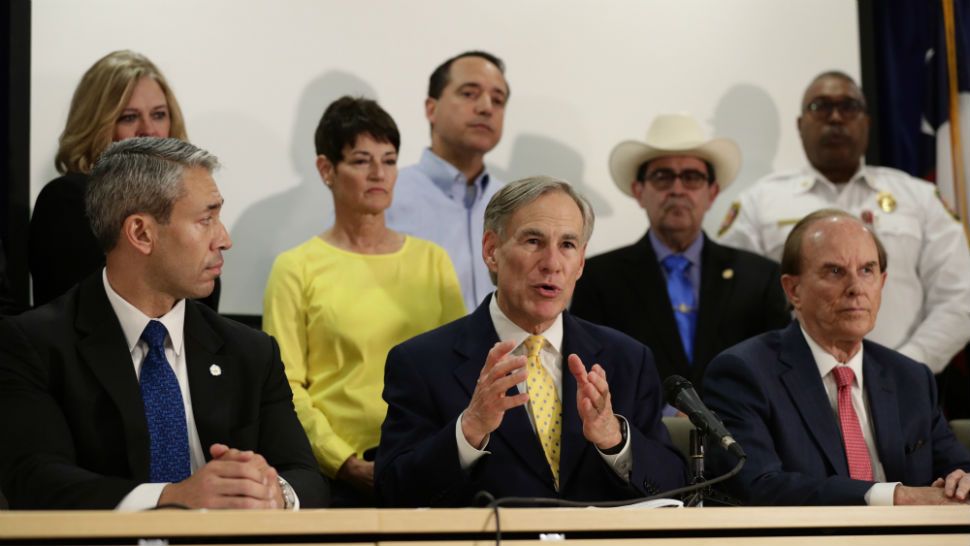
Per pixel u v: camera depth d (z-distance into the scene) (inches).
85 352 148.3
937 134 295.4
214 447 133.1
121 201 150.8
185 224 151.4
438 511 111.4
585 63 275.7
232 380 158.1
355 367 213.2
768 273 250.2
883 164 296.0
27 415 143.2
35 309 153.5
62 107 240.7
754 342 193.8
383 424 170.1
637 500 136.6
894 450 185.6
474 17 269.1
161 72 244.7
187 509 119.0
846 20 292.2
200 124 249.0
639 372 173.2
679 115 264.8
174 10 249.0
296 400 208.4
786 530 125.3
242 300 247.9
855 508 124.9
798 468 181.9
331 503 199.8
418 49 264.8
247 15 253.6
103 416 147.3
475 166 259.6
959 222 271.4
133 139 154.9
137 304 153.3
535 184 169.5
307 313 217.5
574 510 115.5
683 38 282.4
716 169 262.8
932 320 261.7
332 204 256.2
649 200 256.7
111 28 244.8
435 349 171.5
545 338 170.7
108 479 134.7
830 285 188.4
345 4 260.5
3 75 238.8
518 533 114.7
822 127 273.3
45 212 189.3
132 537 103.8
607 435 154.4
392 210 253.4
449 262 231.1
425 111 263.3
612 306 247.3
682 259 253.6
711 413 145.3
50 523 101.3
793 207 271.9
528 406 167.3
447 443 151.9
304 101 256.1
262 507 128.6
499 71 260.2
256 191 251.1
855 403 190.9
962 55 296.7
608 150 275.0
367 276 221.3
